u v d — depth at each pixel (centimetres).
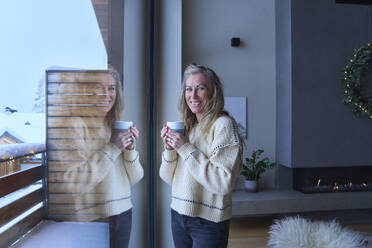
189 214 108
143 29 142
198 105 115
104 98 66
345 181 347
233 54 351
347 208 313
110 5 82
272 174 360
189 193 108
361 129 341
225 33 349
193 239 112
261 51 356
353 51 339
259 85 356
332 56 336
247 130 354
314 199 310
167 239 179
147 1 148
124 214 87
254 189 331
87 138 53
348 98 330
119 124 79
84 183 52
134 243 128
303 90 330
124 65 109
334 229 184
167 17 198
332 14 336
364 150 341
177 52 196
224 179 100
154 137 164
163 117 190
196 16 344
